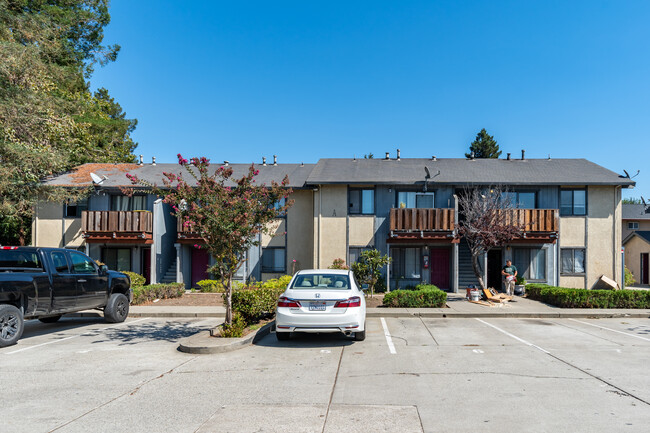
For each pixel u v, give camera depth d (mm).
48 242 23656
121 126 36094
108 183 23375
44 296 9898
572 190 22594
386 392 5914
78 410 5254
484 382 6387
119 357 8141
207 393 5906
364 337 9656
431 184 22203
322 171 24031
